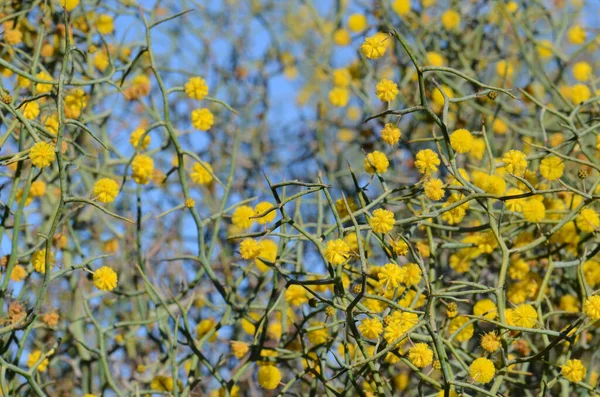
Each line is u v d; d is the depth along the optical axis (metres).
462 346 3.74
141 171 3.81
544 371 3.21
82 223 4.98
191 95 3.74
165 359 4.07
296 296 3.52
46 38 4.53
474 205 4.09
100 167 4.80
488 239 3.50
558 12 6.34
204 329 3.84
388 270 2.96
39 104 3.94
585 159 4.50
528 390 3.79
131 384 4.39
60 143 3.04
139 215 3.89
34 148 3.09
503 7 4.93
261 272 4.07
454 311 3.19
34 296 4.95
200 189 5.53
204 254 3.67
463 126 4.96
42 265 3.41
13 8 4.56
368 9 5.46
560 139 4.63
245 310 3.70
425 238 3.89
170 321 4.62
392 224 3.02
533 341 4.08
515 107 5.43
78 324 4.59
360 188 3.31
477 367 2.99
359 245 2.90
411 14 5.32
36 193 3.84
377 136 5.28
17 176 3.54
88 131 3.10
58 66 4.70
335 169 5.60
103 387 3.81
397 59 5.30
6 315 3.71
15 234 3.45
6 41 4.06
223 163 5.83
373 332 3.02
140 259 3.92
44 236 3.09
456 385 2.87
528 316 3.16
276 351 3.59
